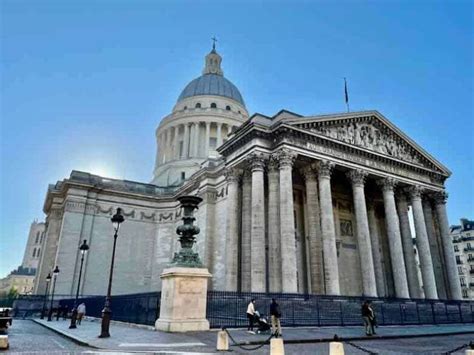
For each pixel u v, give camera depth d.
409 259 58.69
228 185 53.94
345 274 58.84
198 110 101.94
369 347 22.03
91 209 73.94
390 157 57.22
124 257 74.88
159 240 78.56
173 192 80.62
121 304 38.03
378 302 42.03
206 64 127.50
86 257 70.56
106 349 18.25
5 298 170.62
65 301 57.25
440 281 60.72
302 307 35.72
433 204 65.69
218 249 61.53
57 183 81.12
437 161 64.19
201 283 27.25
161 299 27.70
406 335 28.11
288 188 45.47
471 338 28.48
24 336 26.19
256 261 43.88
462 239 120.00
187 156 98.00
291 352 18.86
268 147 49.31
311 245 48.50
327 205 47.94
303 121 49.34
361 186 52.78
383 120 59.00
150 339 22.03
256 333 26.50
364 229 50.25
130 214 78.31
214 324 28.50
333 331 29.62
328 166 50.22
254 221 45.72
